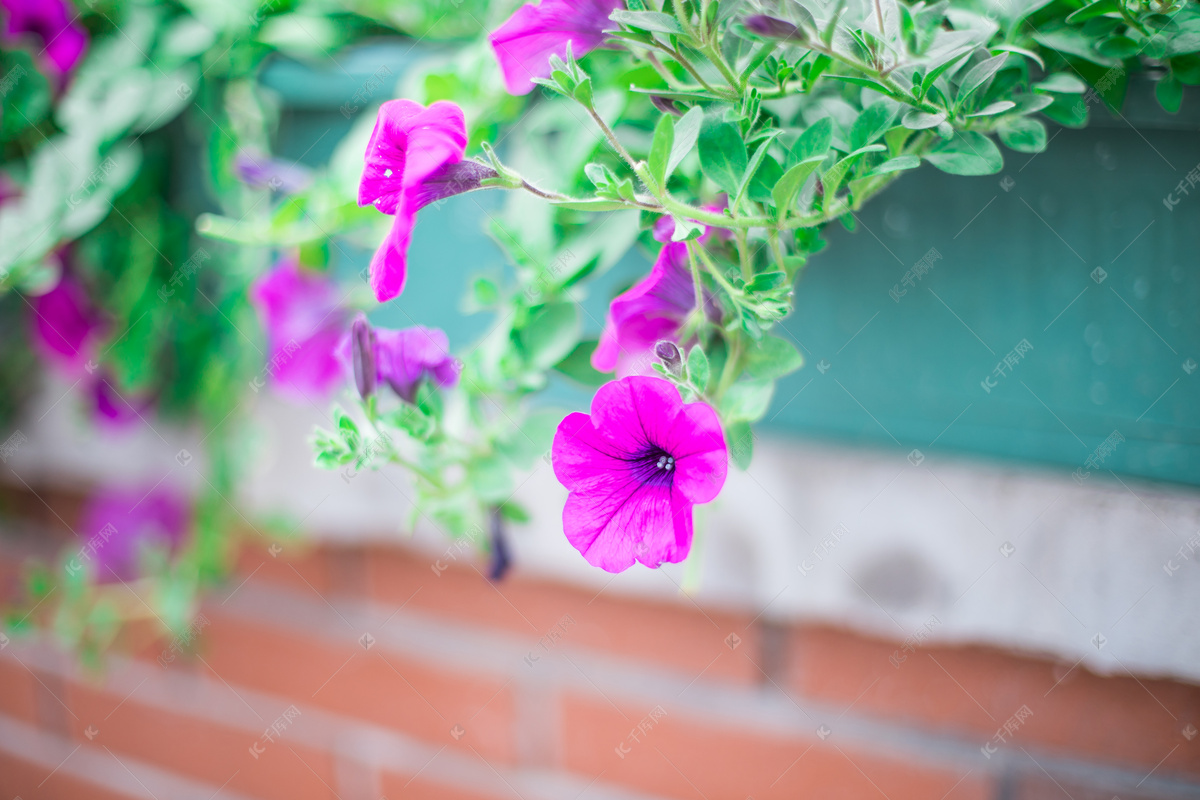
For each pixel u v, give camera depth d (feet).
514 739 2.67
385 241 1.86
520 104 2.23
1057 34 1.98
